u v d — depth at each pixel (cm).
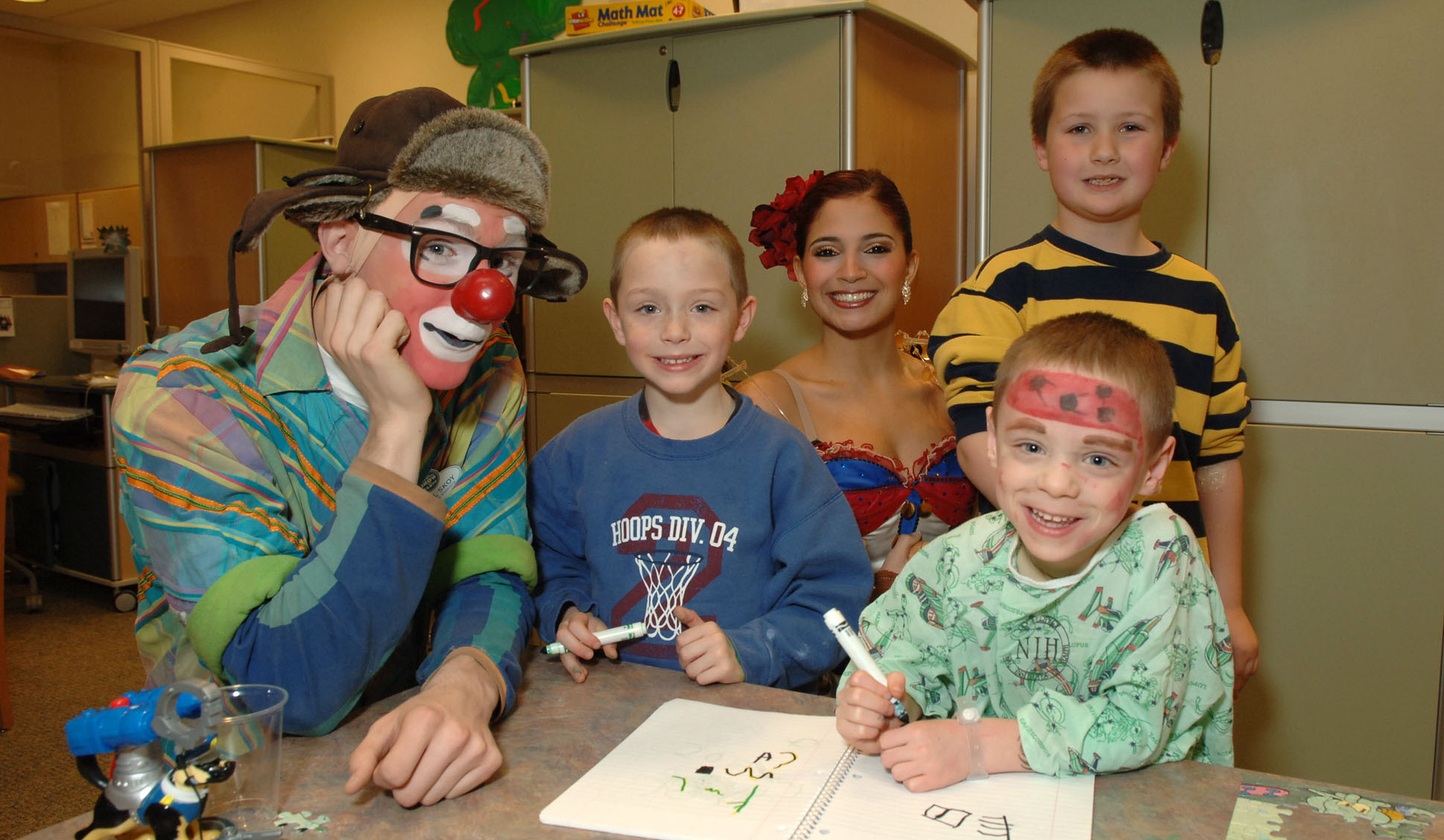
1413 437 186
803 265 169
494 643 94
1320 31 188
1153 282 137
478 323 89
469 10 443
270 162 393
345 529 82
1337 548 193
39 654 310
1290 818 69
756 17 231
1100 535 84
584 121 260
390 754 70
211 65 475
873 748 79
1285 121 192
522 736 84
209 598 81
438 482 106
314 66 525
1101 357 84
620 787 73
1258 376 199
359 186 90
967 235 290
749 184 239
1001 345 133
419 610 107
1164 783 75
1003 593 90
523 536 110
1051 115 140
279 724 68
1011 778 75
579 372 266
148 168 423
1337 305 191
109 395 348
